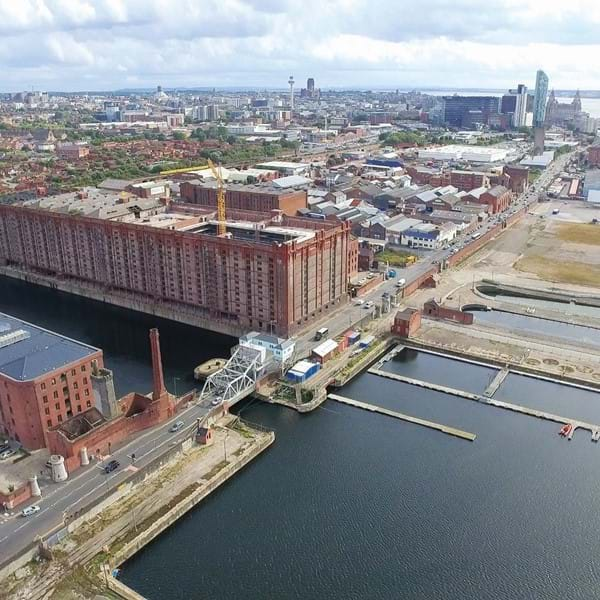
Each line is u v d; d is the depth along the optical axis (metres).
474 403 175.50
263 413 169.38
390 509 132.12
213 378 173.62
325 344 199.25
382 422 166.00
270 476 143.12
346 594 110.62
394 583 112.81
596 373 189.88
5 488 131.38
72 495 129.25
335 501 134.25
